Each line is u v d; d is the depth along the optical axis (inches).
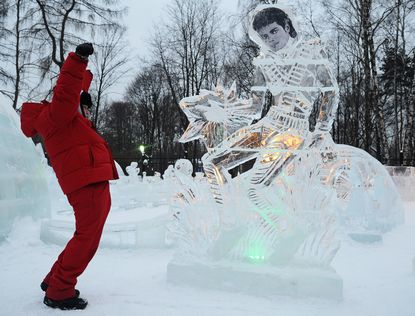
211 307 103.9
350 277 137.6
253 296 115.1
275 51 135.3
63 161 104.8
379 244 193.6
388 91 995.3
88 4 756.0
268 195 126.3
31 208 202.4
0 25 738.8
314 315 99.5
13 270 141.6
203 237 130.7
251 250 127.5
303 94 134.3
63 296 101.9
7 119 206.7
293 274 115.0
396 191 244.4
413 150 761.6
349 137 974.4
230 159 134.6
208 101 138.0
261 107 136.8
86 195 104.1
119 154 1020.5
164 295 113.7
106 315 98.0
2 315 97.0
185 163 150.6
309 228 121.6
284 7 134.3
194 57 1009.5
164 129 1412.4
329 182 135.2
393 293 118.7
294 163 130.3
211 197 132.0
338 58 916.6
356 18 703.7
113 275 135.9
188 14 1000.9
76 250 102.0
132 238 179.9
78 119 109.0
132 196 365.7
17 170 195.3
